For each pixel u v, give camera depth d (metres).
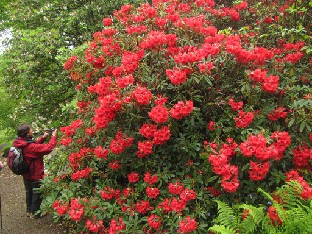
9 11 7.29
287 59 3.62
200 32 3.65
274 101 3.36
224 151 2.83
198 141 3.30
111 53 3.85
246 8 4.88
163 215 3.09
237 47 3.11
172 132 3.16
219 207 2.76
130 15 4.29
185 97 3.08
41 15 6.68
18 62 6.33
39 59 6.29
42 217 4.76
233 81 3.31
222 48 3.31
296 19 4.22
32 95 6.62
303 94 3.40
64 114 6.47
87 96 4.14
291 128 3.29
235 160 3.04
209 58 3.07
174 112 2.89
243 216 2.82
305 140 3.22
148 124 3.08
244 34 4.05
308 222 2.50
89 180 3.80
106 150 3.34
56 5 6.71
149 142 3.05
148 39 3.33
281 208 2.65
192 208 3.09
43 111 6.82
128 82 3.10
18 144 4.42
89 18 6.68
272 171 3.04
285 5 4.51
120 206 3.36
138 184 3.33
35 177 4.57
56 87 6.44
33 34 6.16
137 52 3.46
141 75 3.31
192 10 4.58
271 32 4.25
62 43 6.37
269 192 3.02
